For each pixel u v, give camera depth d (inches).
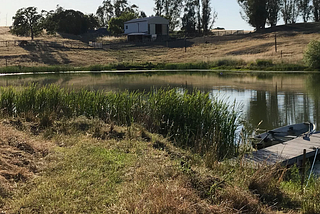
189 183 228.8
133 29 3149.6
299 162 359.9
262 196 240.2
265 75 1583.4
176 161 280.2
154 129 441.4
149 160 276.7
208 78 1478.8
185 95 481.4
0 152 253.4
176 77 1546.5
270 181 256.1
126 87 1135.6
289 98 875.4
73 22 3442.4
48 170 248.8
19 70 1883.6
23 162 254.8
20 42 2655.0
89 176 241.4
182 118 451.8
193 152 369.4
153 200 197.6
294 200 243.1
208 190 228.1
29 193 209.5
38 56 2310.5
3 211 186.4
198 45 2851.9
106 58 2444.6
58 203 198.2
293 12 3506.4
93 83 1266.0
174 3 3954.2
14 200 200.2
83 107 511.2
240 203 216.4
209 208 199.5
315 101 821.2
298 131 504.4
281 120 624.4
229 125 430.3
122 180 239.5
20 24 2955.2
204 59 2295.8
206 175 245.9
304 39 2556.6
